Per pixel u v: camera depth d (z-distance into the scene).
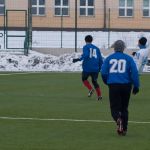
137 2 96.50
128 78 20.27
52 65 61.62
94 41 81.69
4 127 22.52
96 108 28.86
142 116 25.94
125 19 96.00
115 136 20.53
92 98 33.97
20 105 30.06
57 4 95.62
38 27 94.19
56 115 26.06
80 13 94.69
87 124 23.36
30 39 67.31
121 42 20.64
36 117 25.38
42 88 40.22
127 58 20.30
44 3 95.44
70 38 80.19
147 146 18.62
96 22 94.94
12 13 89.12
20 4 92.75
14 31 87.62
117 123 20.20
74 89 39.56
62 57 62.16
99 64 33.28
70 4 95.19
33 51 67.00
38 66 61.50
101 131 21.61
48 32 78.94
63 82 45.44
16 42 73.38
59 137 20.30
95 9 94.62
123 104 20.48
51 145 18.73
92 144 18.97
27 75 53.25
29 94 36.03
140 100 32.94
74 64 61.44
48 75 53.47
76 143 19.14
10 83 44.28
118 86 20.12
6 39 71.06
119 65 20.27
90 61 33.22
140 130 21.89
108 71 20.44
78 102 31.75
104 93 36.97
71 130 21.86
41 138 20.06
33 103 31.02
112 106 20.28
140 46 34.31
